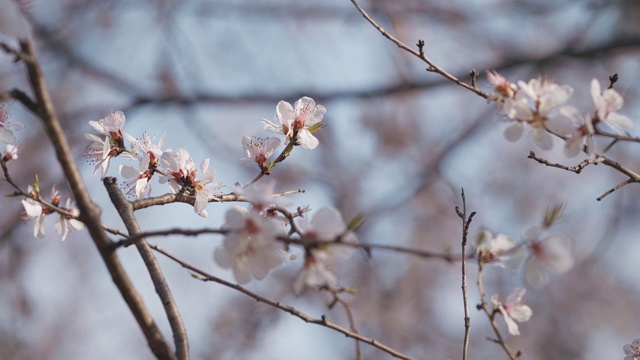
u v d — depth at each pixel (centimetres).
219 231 195
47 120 191
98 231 199
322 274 200
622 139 235
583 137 233
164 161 263
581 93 865
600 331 959
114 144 264
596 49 821
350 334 250
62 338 940
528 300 942
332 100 877
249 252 201
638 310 977
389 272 908
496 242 246
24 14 191
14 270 812
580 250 967
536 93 236
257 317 816
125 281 201
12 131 247
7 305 811
